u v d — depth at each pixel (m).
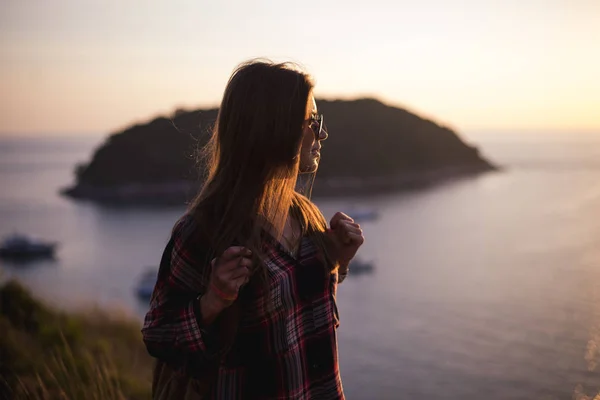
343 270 1.58
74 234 92.62
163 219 105.38
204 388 1.33
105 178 140.62
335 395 1.42
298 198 1.52
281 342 1.32
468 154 193.00
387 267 58.97
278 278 1.32
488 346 31.05
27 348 4.75
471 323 36.44
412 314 40.16
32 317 5.97
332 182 142.00
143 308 46.59
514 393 22.94
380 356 31.27
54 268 67.75
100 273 64.00
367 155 154.00
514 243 70.50
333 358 1.44
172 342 1.26
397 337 34.75
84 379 3.51
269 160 1.32
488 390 24.05
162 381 1.43
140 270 64.75
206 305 1.22
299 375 1.35
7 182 199.00
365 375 28.28
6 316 5.88
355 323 38.56
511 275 51.53
